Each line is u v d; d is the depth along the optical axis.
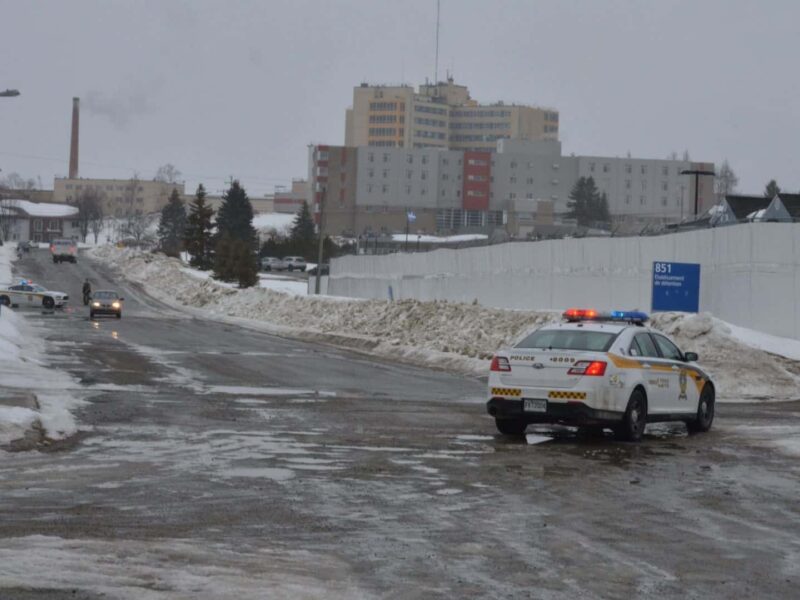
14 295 86.81
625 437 20.41
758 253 40.09
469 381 35.53
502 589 9.30
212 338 56.84
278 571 9.65
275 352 47.12
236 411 23.72
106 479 14.58
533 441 20.11
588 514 12.95
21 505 12.54
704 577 9.95
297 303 83.06
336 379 34.09
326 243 166.12
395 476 15.48
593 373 19.78
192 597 8.64
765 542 11.59
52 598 8.45
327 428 21.16
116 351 43.59
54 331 57.50
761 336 38.72
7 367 31.44
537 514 12.88
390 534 11.49
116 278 129.38
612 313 22.70
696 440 21.05
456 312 56.47
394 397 28.53
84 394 26.05
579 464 17.22
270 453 17.47
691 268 41.78
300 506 12.97
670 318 38.31
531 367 20.19
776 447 19.91
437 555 10.54
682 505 13.74
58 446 17.70
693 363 23.36
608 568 10.20
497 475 15.85
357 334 61.44
